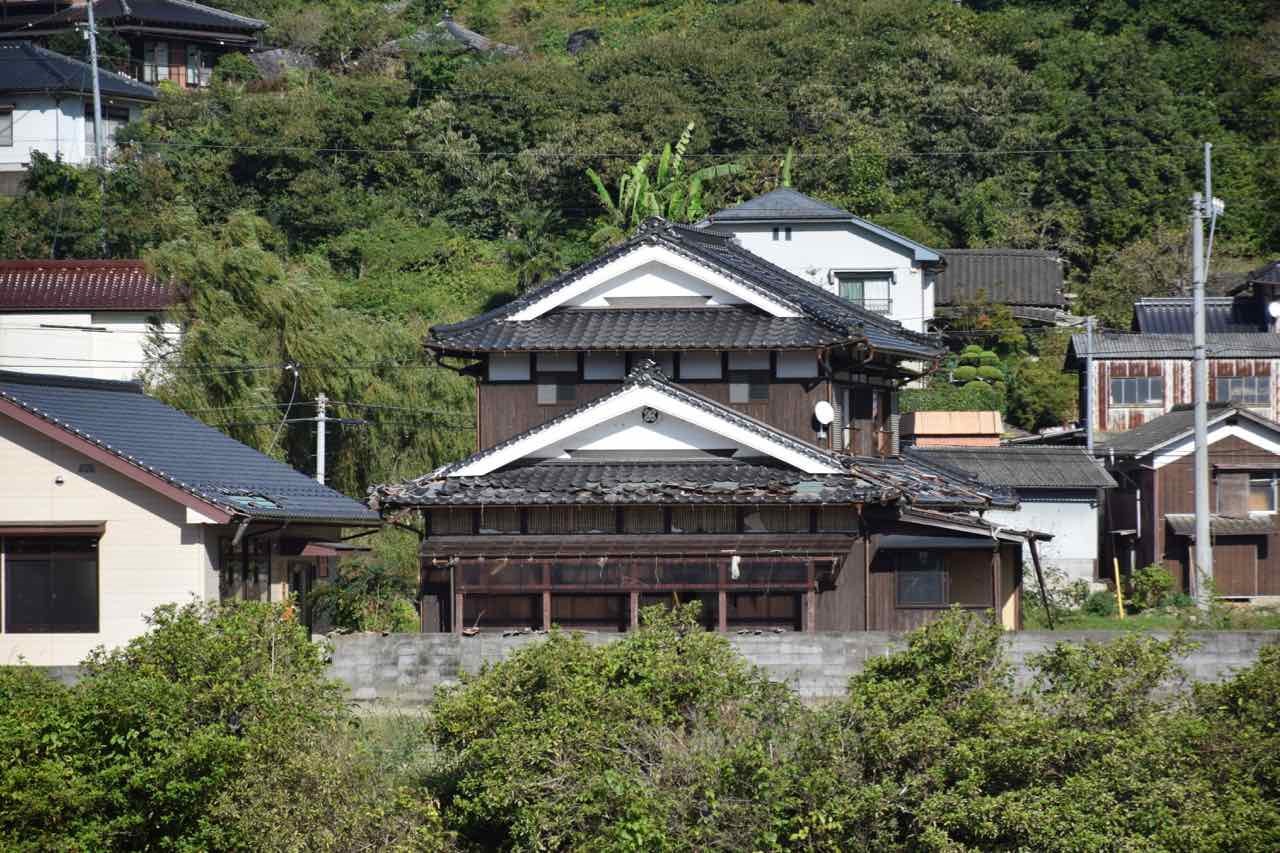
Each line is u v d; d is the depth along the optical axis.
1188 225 129.38
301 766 33.97
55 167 110.88
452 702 37.28
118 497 53.72
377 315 109.75
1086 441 96.38
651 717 35.28
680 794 33.81
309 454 81.31
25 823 32.59
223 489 55.94
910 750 33.22
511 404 63.25
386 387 82.50
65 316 84.75
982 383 111.44
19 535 53.47
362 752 36.53
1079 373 106.56
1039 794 32.19
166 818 33.66
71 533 53.25
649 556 56.59
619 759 34.78
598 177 123.38
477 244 125.88
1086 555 85.56
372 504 57.38
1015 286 120.50
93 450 53.19
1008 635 47.94
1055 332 119.88
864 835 33.19
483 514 58.00
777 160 129.12
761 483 56.78
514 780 34.62
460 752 37.47
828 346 59.84
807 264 112.06
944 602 57.38
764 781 33.41
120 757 33.72
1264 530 83.31
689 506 57.09
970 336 118.25
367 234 125.75
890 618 57.19
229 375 76.38
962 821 32.12
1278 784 33.84
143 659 36.31
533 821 34.12
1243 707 36.28
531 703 36.88
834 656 48.34
